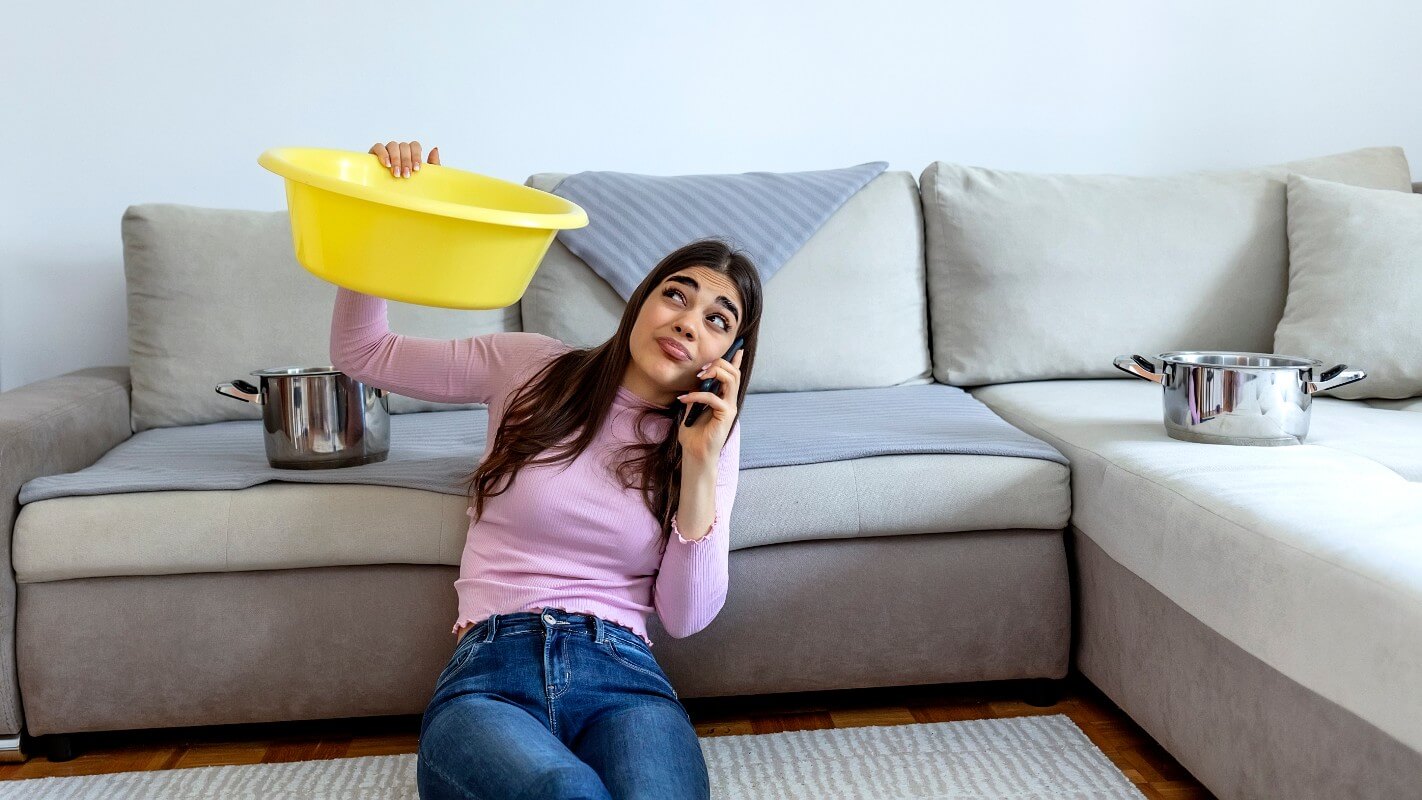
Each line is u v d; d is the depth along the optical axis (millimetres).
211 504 1656
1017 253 2395
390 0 2602
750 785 1595
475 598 1461
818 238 2416
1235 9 2824
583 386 1480
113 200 2582
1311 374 1739
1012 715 1842
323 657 1705
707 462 1406
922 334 2477
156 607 1673
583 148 2705
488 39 2641
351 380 1747
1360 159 2533
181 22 2551
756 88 2736
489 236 1271
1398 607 1114
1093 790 1561
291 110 2605
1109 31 2807
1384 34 2861
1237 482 1526
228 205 2611
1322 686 1221
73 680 1669
